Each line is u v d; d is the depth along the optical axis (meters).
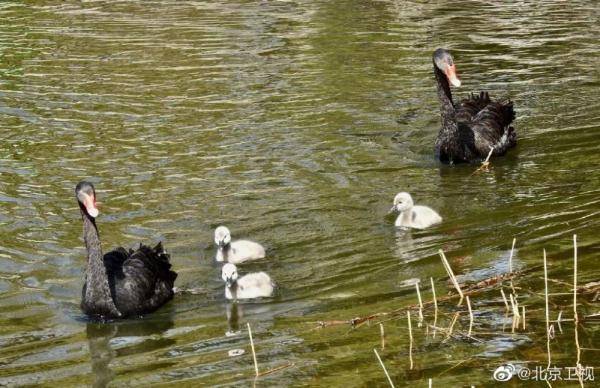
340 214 14.38
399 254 12.88
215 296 12.12
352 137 17.86
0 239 13.80
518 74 21.66
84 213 11.73
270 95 20.44
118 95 20.67
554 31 25.59
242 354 10.32
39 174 16.23
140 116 19.25
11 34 26.42
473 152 16.58
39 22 27.89
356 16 28.03
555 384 9.27
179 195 15.25
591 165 16.00
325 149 17.22
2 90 21.12
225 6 29.91
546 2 29.53
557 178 15.52
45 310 11.88
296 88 20.91
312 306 11.48
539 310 10.85
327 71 22.19
